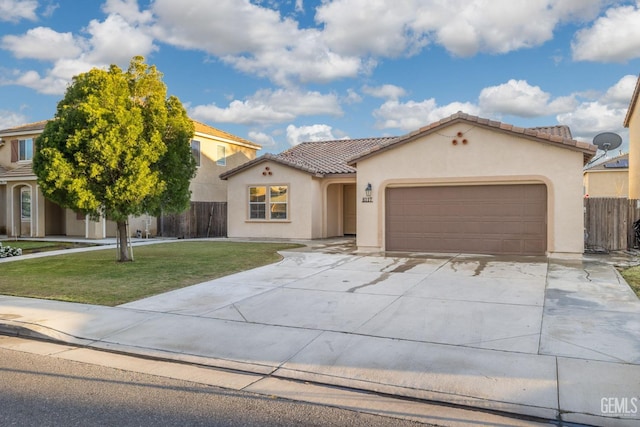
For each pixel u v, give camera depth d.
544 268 11.53
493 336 6.24
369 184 15.88
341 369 5.27
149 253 15.81
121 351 6.10
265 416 4.18
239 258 14.16
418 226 15.48
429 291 9.05
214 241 20.78
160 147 13.03
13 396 4.63
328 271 11.52
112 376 5.22
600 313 7.27
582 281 9.80
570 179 13.47
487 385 4.71
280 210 21.64
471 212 14.81
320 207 21.94
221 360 5.66
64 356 5.95
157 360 5.79
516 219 14.27
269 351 5.90
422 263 12.66
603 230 14.95
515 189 14.27
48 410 4.29
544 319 6.96
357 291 9.16
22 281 10.60
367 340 6.19
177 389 4.84
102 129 12.03
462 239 14.94
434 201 15.26
